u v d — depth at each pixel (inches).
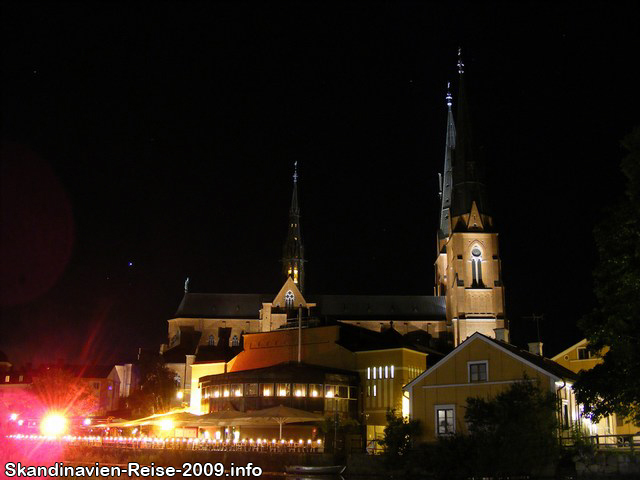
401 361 3572.8
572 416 2193.7
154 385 5177.2
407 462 2003.0
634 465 1669.5
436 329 6633.9
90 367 6609.3
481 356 2239.2
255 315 6791.3
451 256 6304.1
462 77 6756.9
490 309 5994.1
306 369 3491.6
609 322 1647.4
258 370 3491.6
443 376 2294.5
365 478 2117.4
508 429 1635.1
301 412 2714.1
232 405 3405.5
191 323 6702.8
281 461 2394.2
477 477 1630.2
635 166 1679.4
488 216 6274.6
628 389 1640.0
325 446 2497.5
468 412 1754.4
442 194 7367.1
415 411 2314.2
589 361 3230.8
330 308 6919.3
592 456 1727.4
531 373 2130.9
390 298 6988.2
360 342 4065.0
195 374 4832.7
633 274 1616.6
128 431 3912.4
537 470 1711.4
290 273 7367.1
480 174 6392.7
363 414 3609.7
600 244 1721.2
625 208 1675.7
